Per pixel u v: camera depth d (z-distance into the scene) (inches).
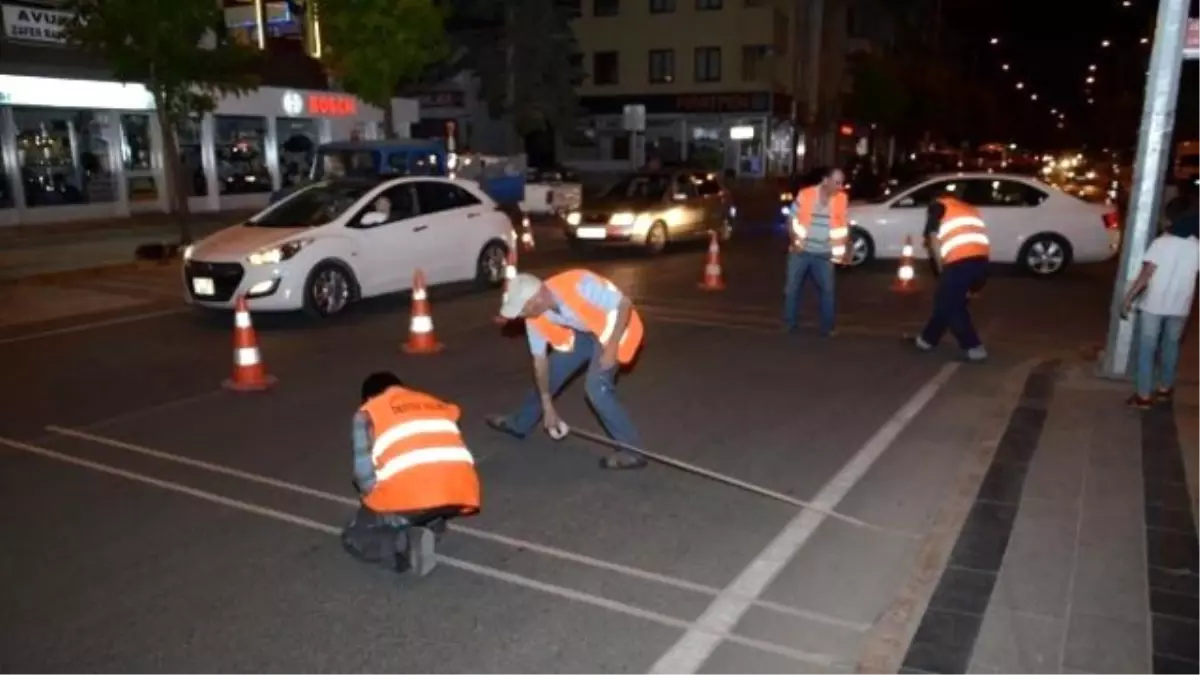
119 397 317.7
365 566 194.9
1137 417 287.7
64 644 165.0
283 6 1083.9
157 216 908.0
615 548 204.2
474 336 420.2
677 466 237.6
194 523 215.8
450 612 176.6
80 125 860.0
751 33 1807.3
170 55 666.8
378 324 444.8
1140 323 293.6
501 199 1005.2
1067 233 614.9
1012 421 285.6
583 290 237.0
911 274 563.2
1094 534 203.0
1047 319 476.7
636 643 166.4
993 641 160.7
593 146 1942.7
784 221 1014.4
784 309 453.7
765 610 178.4
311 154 1096.8
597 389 244.2
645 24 1876.2
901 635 163.0
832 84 2240.4
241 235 449.1
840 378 349.4
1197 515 213.0
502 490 236.8
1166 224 297.7
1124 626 165.3
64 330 431.5
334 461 256.5
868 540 209.2
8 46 774.5
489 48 1711.4
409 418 187.0
